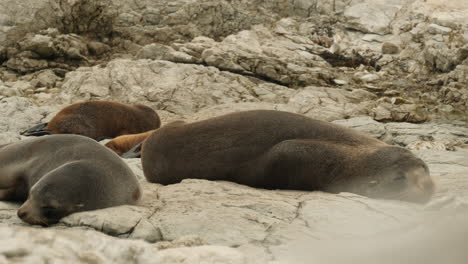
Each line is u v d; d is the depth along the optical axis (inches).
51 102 1241.4
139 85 1264.8
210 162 572.4
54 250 210.5
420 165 508.1
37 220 421.7
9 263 195.9
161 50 1427.2
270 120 569.6
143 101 1224.2
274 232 389.4
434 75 1428.4
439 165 690.8
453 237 251.1
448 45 1446.9
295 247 343.0
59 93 1278.3
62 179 430.0
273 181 551.2
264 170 550.6
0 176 482.6
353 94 1286.9
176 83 1259.2
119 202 451.5
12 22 1488.7
